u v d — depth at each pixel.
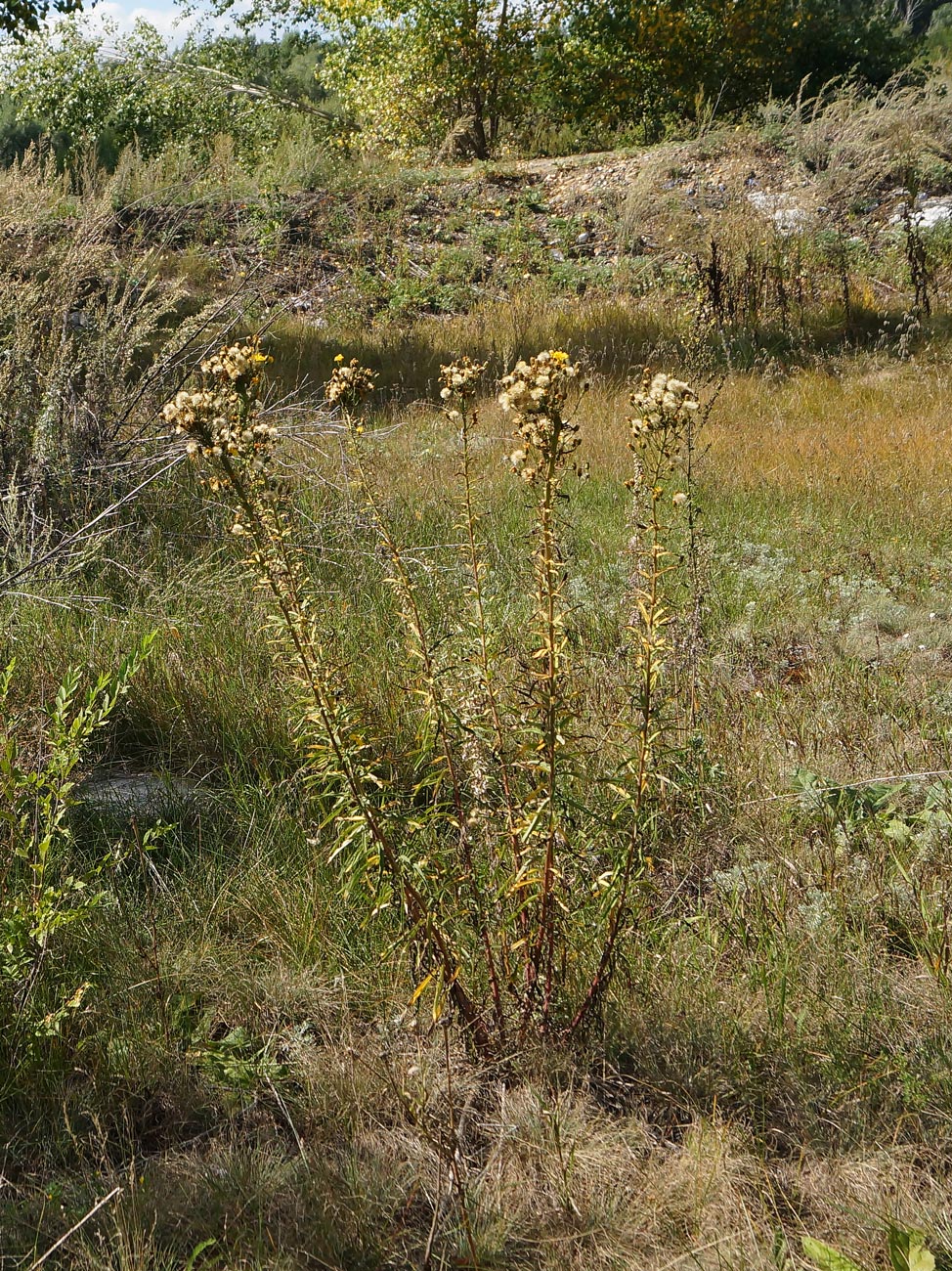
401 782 3.68
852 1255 2.09
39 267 6.97
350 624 4.84
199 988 2.89
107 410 6.22
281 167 15.69
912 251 12.05
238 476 2.59
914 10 30.44
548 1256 2.12
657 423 2.56
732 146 16.02
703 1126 2.39
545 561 2.55
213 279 12.71
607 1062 2.62
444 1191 2.26
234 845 3.51
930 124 15.39
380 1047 2.67
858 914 3.12
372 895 2.70
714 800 3.63
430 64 18.44
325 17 20.28
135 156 15.04
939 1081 2.49
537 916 2.67
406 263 13.62
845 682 4.57
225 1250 2.12
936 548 6.36
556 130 19.33
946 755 3.96
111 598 5.16
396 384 10.32
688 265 13.34
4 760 2.80
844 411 9.43
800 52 18.72
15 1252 2.11
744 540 6.49
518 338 11.58
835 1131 2.43
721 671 4.67
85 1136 2.42
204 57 20.86
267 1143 2.39
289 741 3.93
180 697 4.32
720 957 2.98
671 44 18.20
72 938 2.95
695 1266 2.06
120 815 3.68
